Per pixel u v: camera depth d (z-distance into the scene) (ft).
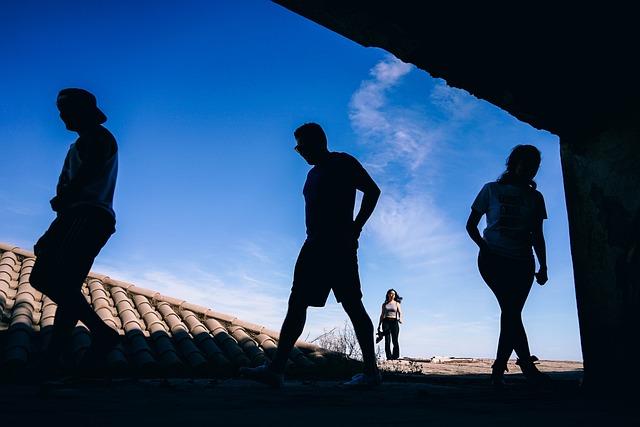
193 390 8.70
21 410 5.08
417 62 9.66
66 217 9.73
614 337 10.01
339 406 6.75
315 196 11.35
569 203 11.19
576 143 11.16
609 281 10.24
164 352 20.17
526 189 12.38
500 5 8.88
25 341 17.93
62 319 9.47
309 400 7.47
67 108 10.18
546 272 12.44
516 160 12.42
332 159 11.53
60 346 9.46
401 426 4.75
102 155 9.85
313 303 11.05
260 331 26.68
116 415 4.97
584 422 5.32
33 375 9.12
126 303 25.09
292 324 10.94
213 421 4.78
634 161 10.06
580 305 10.69
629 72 9.86
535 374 13.06
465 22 9.00
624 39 9.38
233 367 19.40
